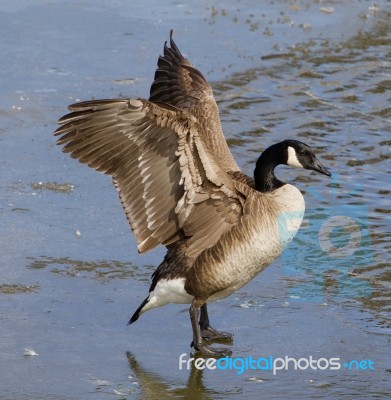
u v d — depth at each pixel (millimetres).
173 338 12023
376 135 18328
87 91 19094
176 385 10883
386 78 20750
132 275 13430
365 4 25000
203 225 11516
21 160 16562
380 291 13266
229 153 12766
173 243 11688
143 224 11266
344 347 11828
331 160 17297
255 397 10672
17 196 15320
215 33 22438
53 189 15688
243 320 12477
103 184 16078
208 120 12977
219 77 20203
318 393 10797
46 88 19141
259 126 18359
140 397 10555
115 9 23594
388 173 16891
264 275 13719
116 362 11320
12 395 10414
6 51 20703
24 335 11727
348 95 19906
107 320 12281
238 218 11516
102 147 10805
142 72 20156
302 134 18172
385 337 12078
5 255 13586
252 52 21547
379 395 10766
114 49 21188
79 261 13633
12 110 18172
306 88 20109
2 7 23172
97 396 10516
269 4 24734
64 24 22406
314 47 22078
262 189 12047
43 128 17750
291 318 12531
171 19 23125
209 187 11289
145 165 10984
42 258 13625
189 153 10930
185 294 11648
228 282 11570
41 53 20766
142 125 10656
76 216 14914
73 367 11117
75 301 12641
